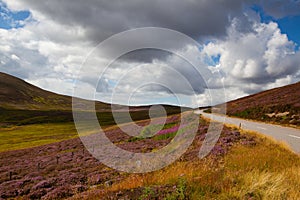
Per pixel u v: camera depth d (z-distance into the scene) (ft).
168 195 26.96
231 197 26.43
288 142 67.41
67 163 88.43
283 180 29.94
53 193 51.60
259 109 165.89
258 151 49.26
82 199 33.14
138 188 32.01
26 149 164.76
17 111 568.00
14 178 75.66
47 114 536.83
